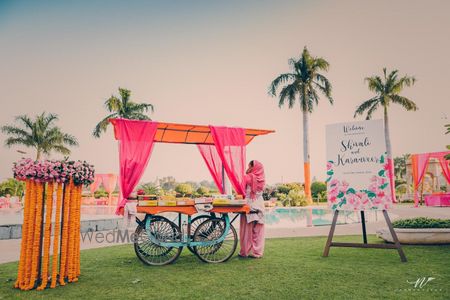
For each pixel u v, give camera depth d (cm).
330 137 564
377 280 367
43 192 373
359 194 522
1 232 764
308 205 2250
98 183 2383
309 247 596
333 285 351
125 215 469
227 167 564
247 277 392
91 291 343
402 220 649
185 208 501
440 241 581
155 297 320
